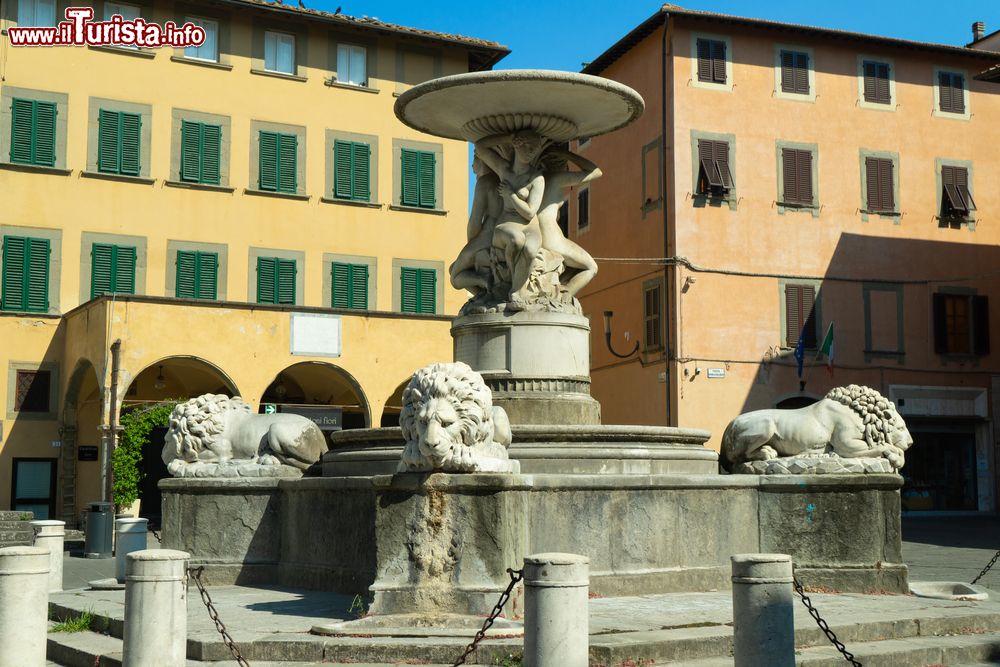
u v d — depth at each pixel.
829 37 39.56
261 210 36.12
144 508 33.72
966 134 41.41
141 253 34.56
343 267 36.91
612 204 41.50
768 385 37.69
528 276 12.88
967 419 39.81
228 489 11.91
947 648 8.63
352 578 10.51
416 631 8.19
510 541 8.72
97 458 33.47
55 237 33.66
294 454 12.03
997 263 41.16
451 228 38.41
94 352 29.75
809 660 7.91
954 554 20.14
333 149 37.16
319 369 33.47
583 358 12.98
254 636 8.24
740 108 38.50
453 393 8.96
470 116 12.91
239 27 36.31
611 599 10.06
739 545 11.27
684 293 37.19
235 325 30.41
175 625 7.21
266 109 36.44
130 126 34.72
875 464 11.55
